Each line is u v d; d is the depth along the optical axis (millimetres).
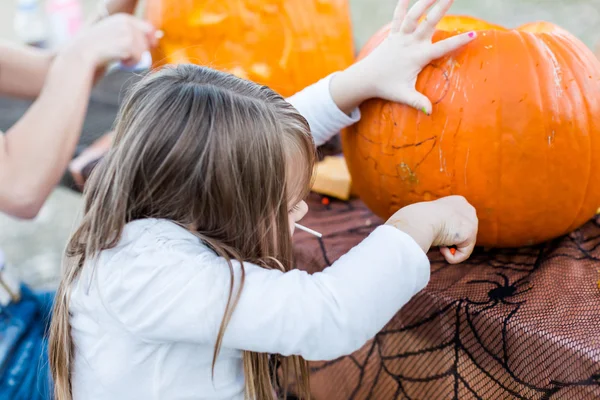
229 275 661
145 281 659
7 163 1018
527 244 929
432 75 855
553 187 844
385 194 964
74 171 1416
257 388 819
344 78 917
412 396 910
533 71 817
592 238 938
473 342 804
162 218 711
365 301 673
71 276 762
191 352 730
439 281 867
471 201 875
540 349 725
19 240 2078
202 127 669
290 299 652
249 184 688
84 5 3074
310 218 1130
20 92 1343
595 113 836
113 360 714
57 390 828
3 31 3043
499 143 823
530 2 2391
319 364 1094
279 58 1312
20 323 1111
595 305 765
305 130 746
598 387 669
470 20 1046
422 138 867
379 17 2574
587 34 2061
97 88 1872
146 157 680
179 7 1283
